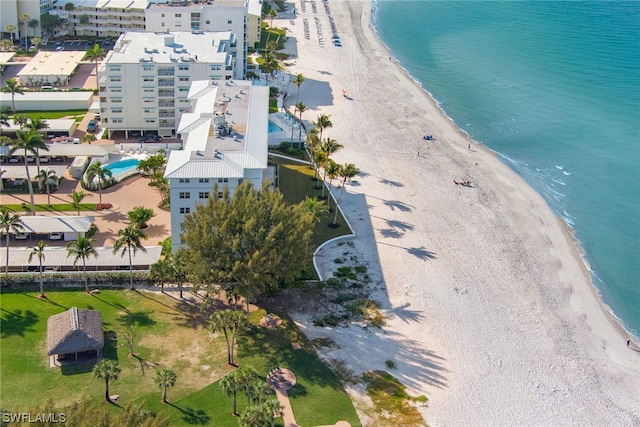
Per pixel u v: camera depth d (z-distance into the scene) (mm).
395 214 151500
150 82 176500
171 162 123188
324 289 121812
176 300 115188
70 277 115750
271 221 110688
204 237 105375
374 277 127125
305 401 94812
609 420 98312
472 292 125312
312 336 109062
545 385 103875
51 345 96250
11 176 149875
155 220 140250
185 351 102812
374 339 109875
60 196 148250
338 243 138250
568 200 168875
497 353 109688
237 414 91000
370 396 97438
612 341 118188
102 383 94375
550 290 130125
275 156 175000
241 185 112938
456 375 103500
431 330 113438
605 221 160250
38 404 89250
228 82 168250
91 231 131875
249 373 90000
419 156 184250
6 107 193000
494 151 194125
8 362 96812
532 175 180750
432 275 129250
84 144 168000
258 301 116938
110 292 115562
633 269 141875
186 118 148125
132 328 106688
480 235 146375
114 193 151500
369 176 169000
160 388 94188
